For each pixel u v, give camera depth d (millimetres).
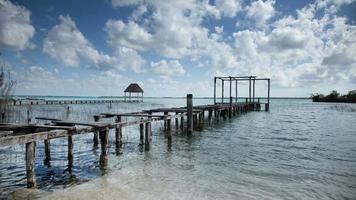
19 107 41688
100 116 12727
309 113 38906
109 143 13211
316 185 7141
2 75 16359
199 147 12430
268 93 43219
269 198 6180
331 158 10312
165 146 12570
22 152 10609
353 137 15891
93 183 6867
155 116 12445
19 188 6461
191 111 15703
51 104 55875
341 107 57062
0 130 7805
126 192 6223
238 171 8367
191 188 6672
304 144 13445
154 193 6230
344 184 7238
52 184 6801
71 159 8711
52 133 6656
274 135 16594
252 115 34938
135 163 9094
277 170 8539
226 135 16469
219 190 6605
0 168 8312
